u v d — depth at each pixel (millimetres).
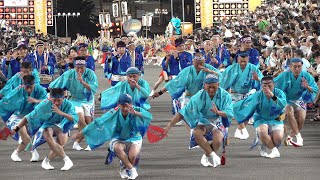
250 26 42031
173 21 73188
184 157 16500
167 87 18578
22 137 16062
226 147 17734
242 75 19234
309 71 21672
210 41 24391
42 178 14219
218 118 15055
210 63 24312
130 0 135750
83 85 17844
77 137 14211
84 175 14438
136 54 27234
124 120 13844
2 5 71938
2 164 15875
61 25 123250
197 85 18453
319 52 22547
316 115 22703
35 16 72375
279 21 37656
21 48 23281
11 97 16188
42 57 24594
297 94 17703
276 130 16062
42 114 14914
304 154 16547
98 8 132875
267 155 16203
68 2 124500
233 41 33594
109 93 17094
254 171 14594
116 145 13789
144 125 13914
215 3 71438
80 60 17859
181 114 14992
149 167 15242
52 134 15070
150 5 133875
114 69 25453
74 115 15039
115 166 15406
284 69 21703
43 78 24156
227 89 19375
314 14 34281
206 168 15023
